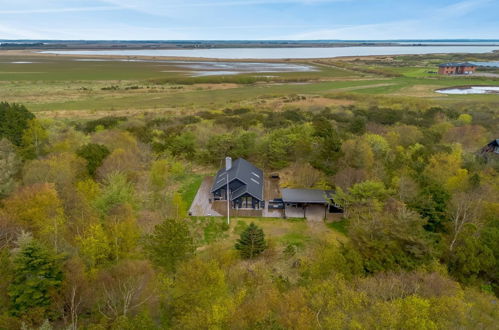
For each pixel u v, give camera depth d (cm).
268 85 17525
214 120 9425
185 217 4822
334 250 3456
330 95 13938
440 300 2692
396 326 2398
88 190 4344
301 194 5231
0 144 5019
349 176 5069
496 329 2691
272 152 6378
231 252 3972
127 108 11919
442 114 9731
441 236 3778
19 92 14275
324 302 2647
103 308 2558
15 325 2305
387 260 3219
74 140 5997
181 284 2812
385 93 14550
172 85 17300
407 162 5522
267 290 2905
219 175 6044
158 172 5522
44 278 2477
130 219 3700
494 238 3541
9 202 3653
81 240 3222
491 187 4719
